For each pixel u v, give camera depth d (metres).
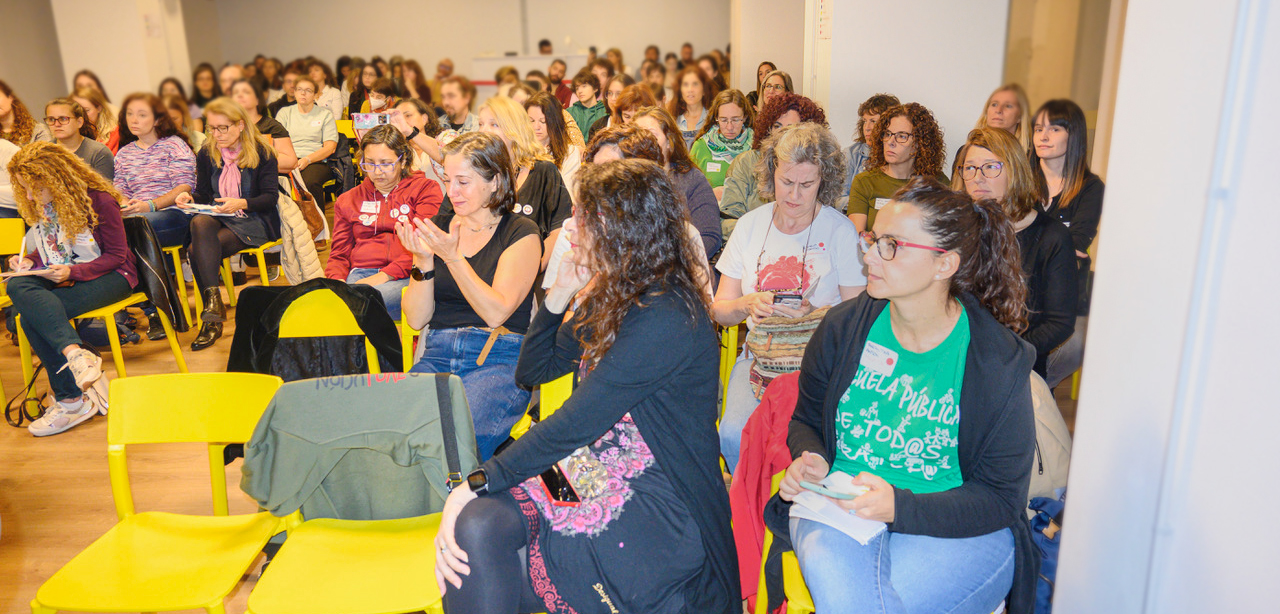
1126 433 1.00
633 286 1.30
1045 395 1.62
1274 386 0.82
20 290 2.74
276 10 8.28
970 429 1.30
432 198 2.92
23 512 2.30
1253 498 0.85
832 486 1.30
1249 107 0.81
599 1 9.80
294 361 2.03
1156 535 0.97
